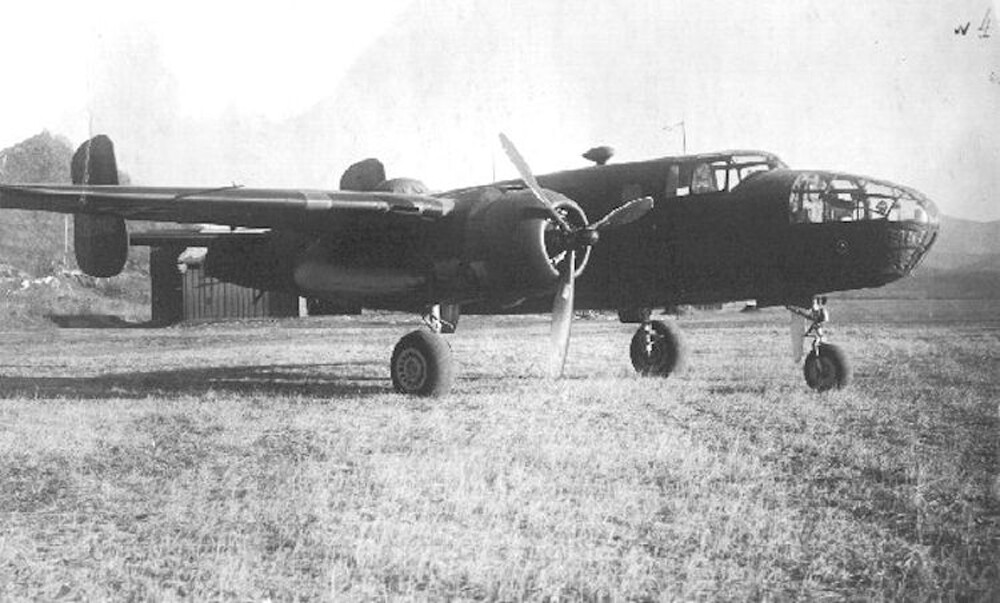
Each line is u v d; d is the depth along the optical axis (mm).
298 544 4664
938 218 9703
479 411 8898
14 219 41938
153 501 5633
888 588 4020
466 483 5801
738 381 11328
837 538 4723
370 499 5500
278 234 12500
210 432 8008
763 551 4520
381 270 10680
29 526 5121
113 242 12984
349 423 8297
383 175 12273
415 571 4219
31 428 8281
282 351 18312
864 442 7074
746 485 5781
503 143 9539
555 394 10125
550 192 9836
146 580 4195
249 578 4180
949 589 3994
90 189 9516
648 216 10586
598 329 25625
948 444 6906
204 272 13602
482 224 9852
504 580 4082
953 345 16141
